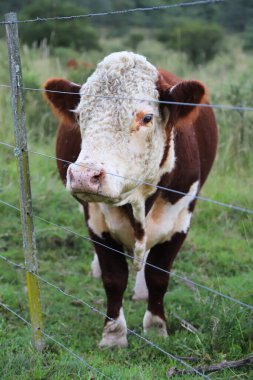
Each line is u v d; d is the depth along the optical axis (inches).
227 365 148.8
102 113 141.3
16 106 143.2
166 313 192.9
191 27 1107.3
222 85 394.3
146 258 189.6
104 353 165.2
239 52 1080.2
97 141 139.2
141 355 163.0
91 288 217.2
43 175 307.7
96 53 869.2
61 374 141.6
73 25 992.9
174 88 150.9
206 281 216.5
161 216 174.2
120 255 180.2
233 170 326.3
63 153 197.2
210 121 216.5
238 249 247.8
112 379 139.1
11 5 1179.3
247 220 268.4
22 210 148.5
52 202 282.7
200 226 273.7
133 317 194.5
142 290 209.8
